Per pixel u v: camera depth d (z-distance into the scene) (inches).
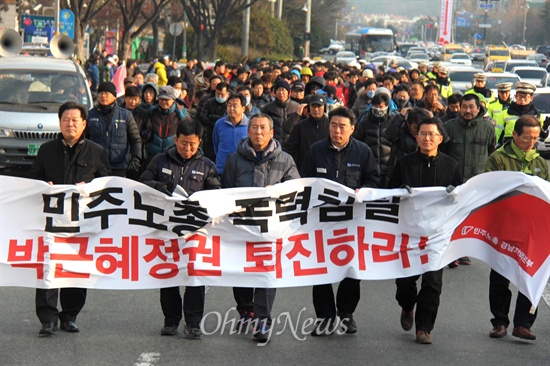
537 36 6466.5
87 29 2388.0
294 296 400.8
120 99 655.8
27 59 765.9
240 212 328.8
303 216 332.2
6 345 321.1
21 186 325.4
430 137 336.8
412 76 991.0
